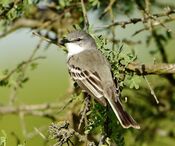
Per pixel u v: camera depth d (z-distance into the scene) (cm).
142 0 1436
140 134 1478
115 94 1113
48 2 1461
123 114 1080
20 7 1251
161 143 1580
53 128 1027
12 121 1789
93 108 1092
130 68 1149
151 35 1441
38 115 1482
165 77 1462
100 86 1127
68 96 1423
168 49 1603
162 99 1502
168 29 1227
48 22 1421
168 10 1268
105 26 1269
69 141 1045
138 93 1457
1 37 1465
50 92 2114
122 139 1078
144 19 1252
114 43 1245
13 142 1703
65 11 1371
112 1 1286
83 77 1164
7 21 1334
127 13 1433
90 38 1224
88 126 1073
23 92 2092
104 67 1152
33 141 1516
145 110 1495
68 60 1224
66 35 1296
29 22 1478
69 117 1345
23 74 1348
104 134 1068
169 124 1558
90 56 1186
